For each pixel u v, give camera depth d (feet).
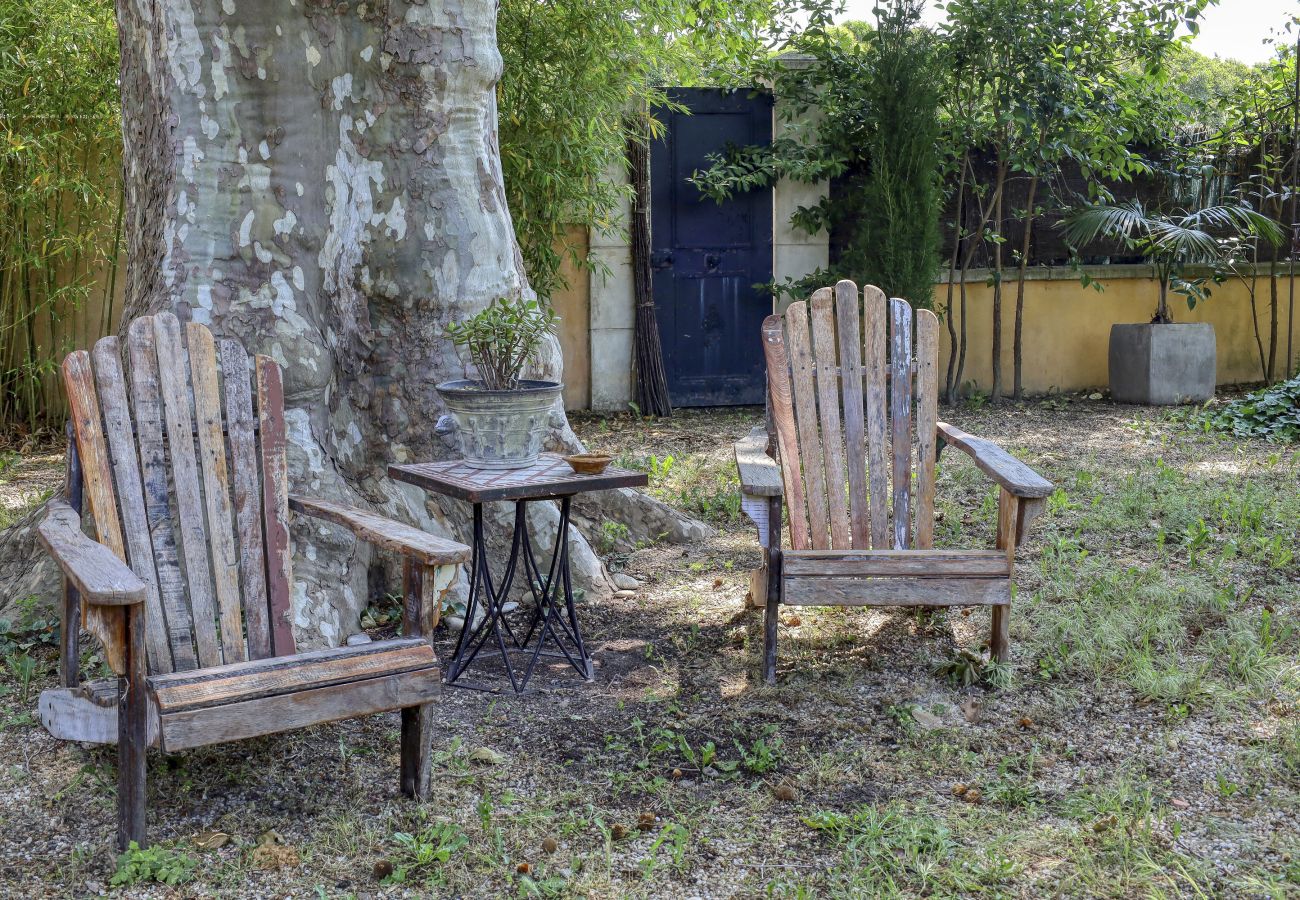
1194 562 14.53
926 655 11.84
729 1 28.99
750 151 27.76
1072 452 22.11
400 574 13.62
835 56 27.55
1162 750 9.56
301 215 13.05
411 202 13.44
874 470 12.50
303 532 12.50
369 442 13.66
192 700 7.45
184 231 12.76
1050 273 29.68
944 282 29.17
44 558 13.16
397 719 10.36
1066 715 10.34
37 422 25.08
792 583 10.91
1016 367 29.19
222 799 8.80
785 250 28.43
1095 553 15.21
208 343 9.49
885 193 26.37
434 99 13.41
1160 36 28.17
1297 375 27.22
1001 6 26.61
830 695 10.84
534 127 24.12
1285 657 11.38
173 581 9.03
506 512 13.88
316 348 12.92
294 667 7.93
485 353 11.28
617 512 16.30
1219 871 7.67
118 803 8.05
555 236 26.53
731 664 11.75
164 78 12.88
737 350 28.73
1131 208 27.94
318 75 13.03
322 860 7.94
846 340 12.51
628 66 25.02
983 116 28.19
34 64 22.17
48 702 8.62
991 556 10.92
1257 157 30.60
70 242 23.93
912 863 7.82
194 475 9.29
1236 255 29.35
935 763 9.42
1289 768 9.13
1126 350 28.45
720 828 8.39
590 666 11.53
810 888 7.59
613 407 28.40
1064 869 7.75
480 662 11.97
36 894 7.52
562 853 8.06
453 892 7.57
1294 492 17.98
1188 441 23.04
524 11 23.50
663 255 27.94
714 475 20.65
